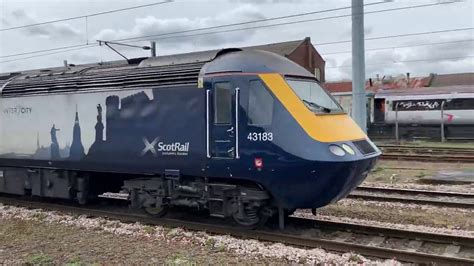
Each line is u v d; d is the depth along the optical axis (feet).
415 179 49.98
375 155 28.40
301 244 25.98
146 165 31.27
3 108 40.50
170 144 30.07
